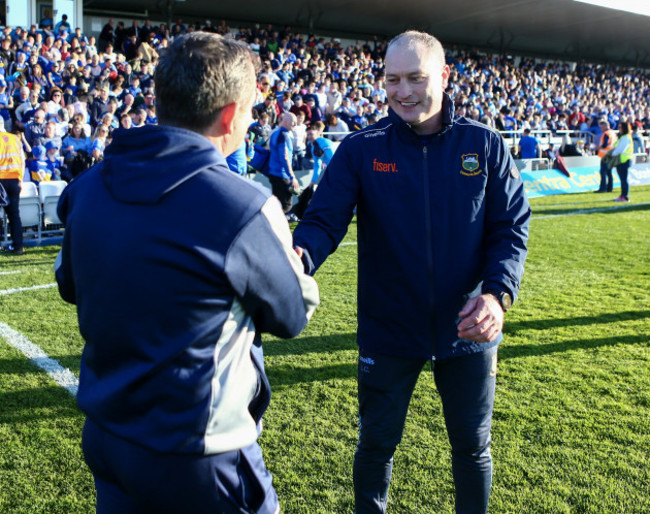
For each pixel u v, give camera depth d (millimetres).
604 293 5957
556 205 12055
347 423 3326
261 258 1257
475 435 2076
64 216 1421
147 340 1229
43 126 9219
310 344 4527
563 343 4566
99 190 1300
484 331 1729
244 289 1255
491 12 23516
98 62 13695
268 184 10406
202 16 22125
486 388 2064
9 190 7387
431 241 1979
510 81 24672
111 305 1242
